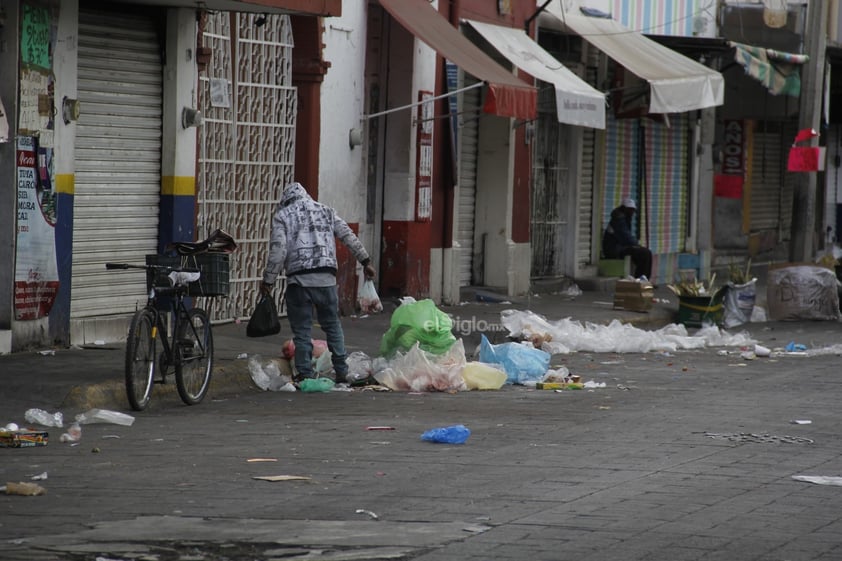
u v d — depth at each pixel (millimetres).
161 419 29125
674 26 74188
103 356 34969
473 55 50156
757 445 26000
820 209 97188
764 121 88250
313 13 40688
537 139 65250
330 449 25234
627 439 26594
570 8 65812
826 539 18188
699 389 35438
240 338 41062
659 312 58062
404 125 52938
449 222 56812
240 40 43656
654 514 19547
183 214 40906
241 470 22984
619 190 71938
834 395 34344
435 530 18453
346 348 41781
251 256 45125
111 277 39000
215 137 42656
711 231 81562
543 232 66500
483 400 32875
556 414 30297
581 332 46344
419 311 36344
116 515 19406
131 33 39094
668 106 61156
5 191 34156
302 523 18891
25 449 25094
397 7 49438
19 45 33906
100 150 38094
